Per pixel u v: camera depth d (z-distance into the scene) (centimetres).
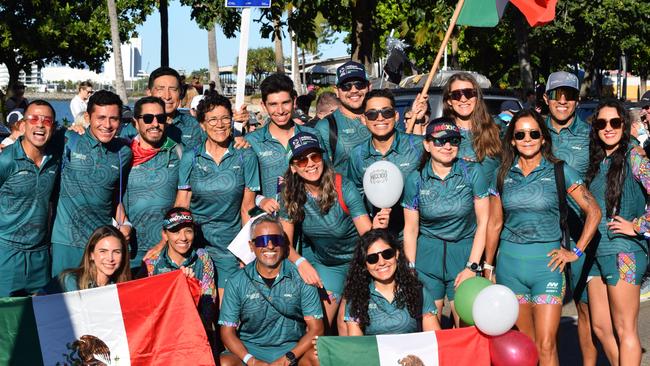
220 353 640
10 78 3650
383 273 594
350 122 718
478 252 637
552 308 613
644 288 953
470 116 686
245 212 689
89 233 668
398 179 638
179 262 657
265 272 623
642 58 4981
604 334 663
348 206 643
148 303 602
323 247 662
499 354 574
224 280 685
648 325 852
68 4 3547
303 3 1476
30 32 3453
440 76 1303
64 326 591
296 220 648
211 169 675
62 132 673
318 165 634
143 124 671
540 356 618
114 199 683
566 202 614
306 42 1509
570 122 693
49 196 662
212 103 663
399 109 1073
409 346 578
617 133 635
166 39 2850
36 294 630
